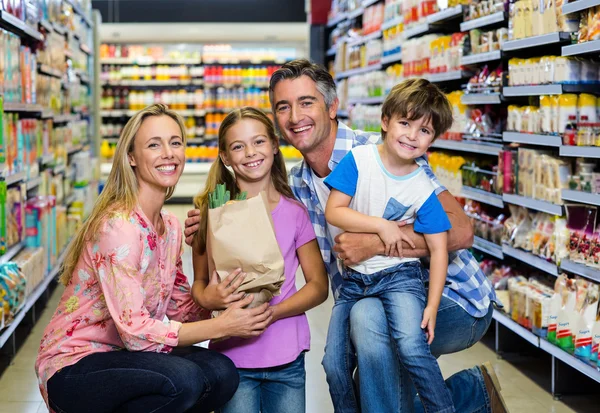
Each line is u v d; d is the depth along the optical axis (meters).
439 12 5.39
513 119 4.31
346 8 9.00
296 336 2.61
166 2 12.49
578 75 3.75
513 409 3.59
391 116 2.48
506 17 4.45
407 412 2.54
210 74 13.95
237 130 2.60
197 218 2.70
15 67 4.71
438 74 5.39
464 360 4.37
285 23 12.71
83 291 2.46
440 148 5.89
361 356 2.46
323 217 2.88
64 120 7.02
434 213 2.51
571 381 3.74
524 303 4.08
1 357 4.43
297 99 2.68
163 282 2.57
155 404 2.33
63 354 2.44
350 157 2.58
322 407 3.68
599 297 3.46
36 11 5.45
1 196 4.12
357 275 2.57
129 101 13.95
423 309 2.51
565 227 3.81
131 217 2.42
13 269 4.19
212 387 2.43
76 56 8.31
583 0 3.45
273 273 2.44
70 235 6.93
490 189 4.68
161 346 2.39
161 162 2.50
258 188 2.68
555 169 3.84
